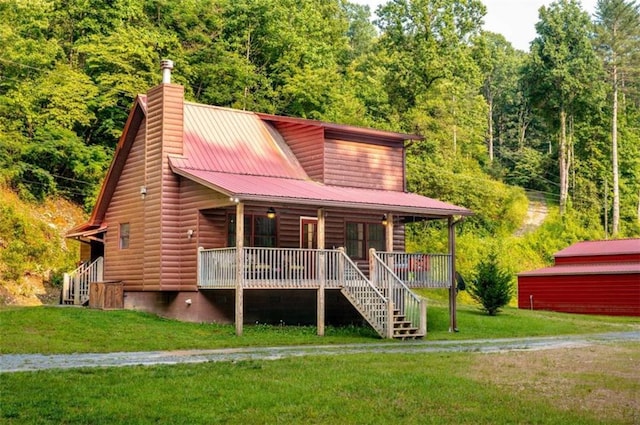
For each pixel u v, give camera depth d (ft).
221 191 73.92
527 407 36.37
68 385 39.32
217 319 81.92
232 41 178.81
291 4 196.65
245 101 167.84
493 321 99.04
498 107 321.52
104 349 59.41
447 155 213.25
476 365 51.47
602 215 242.78
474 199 202.49
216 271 77.56
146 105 88.48
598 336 87.61
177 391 38.47
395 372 46.24
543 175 248.11
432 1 224.53
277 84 183.01
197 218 82.02
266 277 77.41
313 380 42.50
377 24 232.12
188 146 87.56
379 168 98.89
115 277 93.50
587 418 34.09
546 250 204.64
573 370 49.85
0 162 128.77
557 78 235.61
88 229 98.48
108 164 143.64
